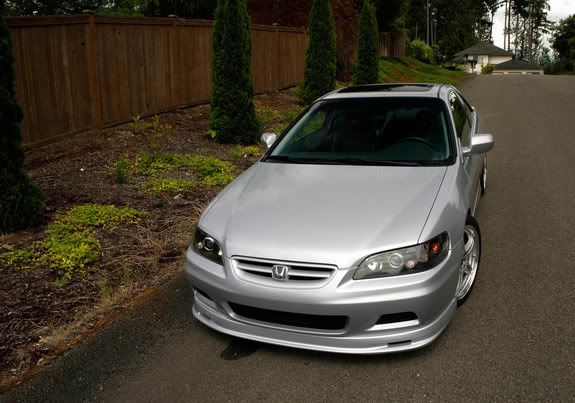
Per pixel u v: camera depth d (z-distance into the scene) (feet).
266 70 49.01
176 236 17.22
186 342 11.66
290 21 64.03
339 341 10.03
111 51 28.91
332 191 11.83
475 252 12.95
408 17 232.94
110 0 51.26
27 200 16.87
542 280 13.71
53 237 16.31
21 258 15.05
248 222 11.01
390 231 10.16
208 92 38.81
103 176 22.26
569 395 9.34
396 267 9.77
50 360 11.19
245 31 29.63
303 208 11.21
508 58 332.19
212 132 29.71
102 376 10.60
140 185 21.39
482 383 9.78
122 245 16.44
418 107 14.94
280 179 12.84
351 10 65.46
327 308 9.68
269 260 10.07
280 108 42.55
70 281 14.38
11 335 12.00
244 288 10.18
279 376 10.32
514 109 51.08
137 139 27.86
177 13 54.03
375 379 10.07
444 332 11.50
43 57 24.62
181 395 9.92
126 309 13.19
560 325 11.57
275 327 10.39
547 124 40.01
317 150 14.24
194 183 22.17
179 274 15.01
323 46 44.65
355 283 9.69
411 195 11.36
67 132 26.43
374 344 9.96
